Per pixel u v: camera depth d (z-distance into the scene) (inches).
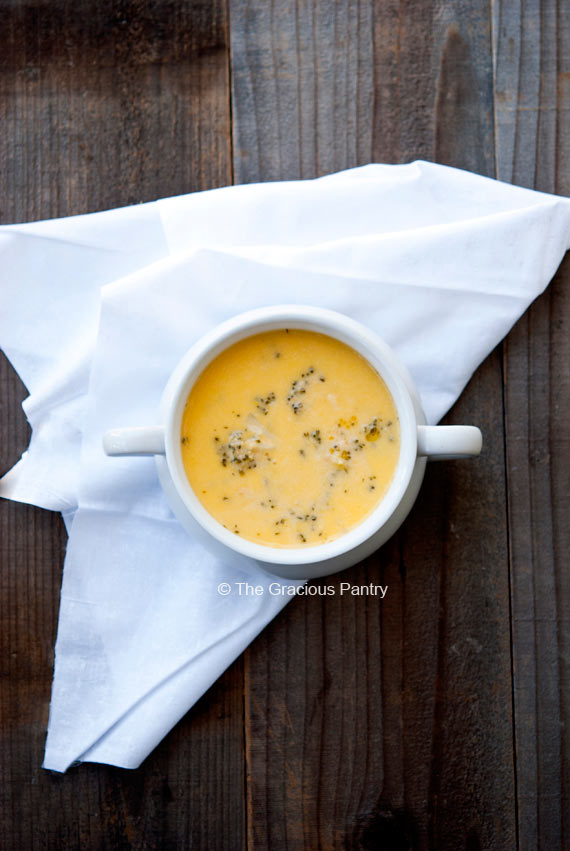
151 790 28.0
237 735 27.9
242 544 25.2
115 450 25.1
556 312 28.0
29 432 28.1
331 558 25.6
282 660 28.0
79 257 27.5
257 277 26.9
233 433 25.9
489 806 27.8
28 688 28.0
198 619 27.2
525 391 28.0
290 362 25.9
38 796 28.0
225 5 28.2
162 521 27.4
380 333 27.2
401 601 28.0
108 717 27.2
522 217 27.0
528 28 28.1
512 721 27.9
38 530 28.1
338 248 26.9
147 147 28.1
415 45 28.1
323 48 28.1
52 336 27.7
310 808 27.9
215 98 28.1
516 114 28.1
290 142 28.1
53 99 28.2
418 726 27.9
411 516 28.0
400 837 27.8
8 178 28.2
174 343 27.0
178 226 27.2
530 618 27.9
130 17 28.1
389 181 27.3
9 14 28.2
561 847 27.7
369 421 25.8
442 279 27.0
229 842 27.9
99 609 27.4
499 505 28.0
